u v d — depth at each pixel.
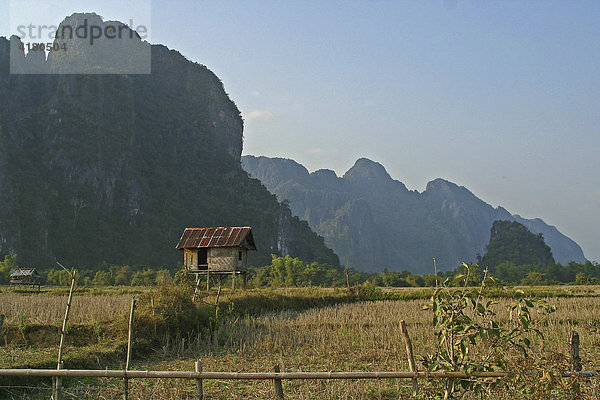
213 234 35.66
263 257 132.38
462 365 7.60
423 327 20.86
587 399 7.88
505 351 7.79
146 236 129.75
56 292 37.00
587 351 15.12
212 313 20.34
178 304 19.33
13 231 108.38
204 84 186.25
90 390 10.97
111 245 121.50
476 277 7.92
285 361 14.69
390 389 11.10
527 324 7.55
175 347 16.66
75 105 138.50
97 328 16.47
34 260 107.94
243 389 11.16
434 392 7.70
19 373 8.20
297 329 21.19
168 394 10.60
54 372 8.25
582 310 27.08
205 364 14.32
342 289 41.00
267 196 167.25
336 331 20.58
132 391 10.84
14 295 32.38
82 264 112.94
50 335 16.34
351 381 11.49
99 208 128.62
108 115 143.38
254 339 17.89
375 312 27.31
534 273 92.38
